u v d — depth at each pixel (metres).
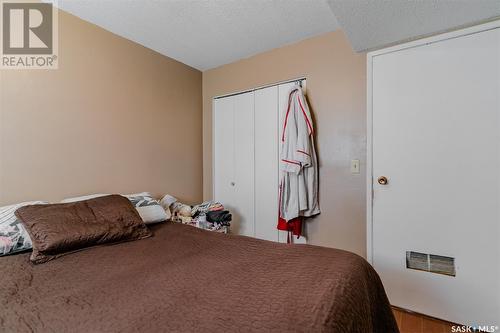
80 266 1.04
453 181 1.53
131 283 0.88
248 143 2.50
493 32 1.41
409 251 1.68
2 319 0.67
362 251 1.85
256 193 2.44
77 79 1.73
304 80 2.12
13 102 1.45
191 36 2.04
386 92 1.74
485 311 1.44
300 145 1.93
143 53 2.19
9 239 1.16
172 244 1.34
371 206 1.80
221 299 0.76
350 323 0.72
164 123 2.37
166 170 2.38
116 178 1.96
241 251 1.22
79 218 1.31
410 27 1.49
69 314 0.69
